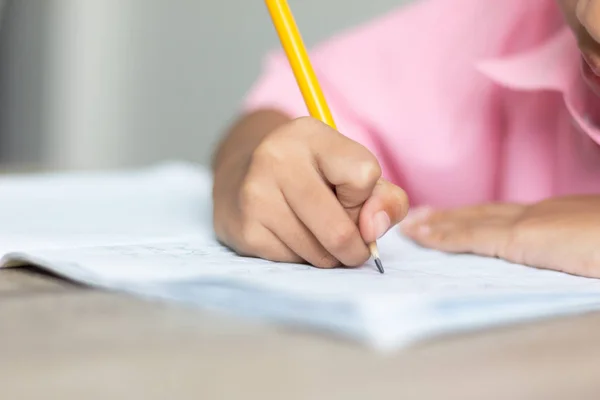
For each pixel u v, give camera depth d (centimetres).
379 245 51
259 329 27
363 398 20
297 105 77
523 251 44
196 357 24
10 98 183
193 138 152
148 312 30
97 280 34
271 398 20
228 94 145
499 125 73
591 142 63
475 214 56
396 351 24
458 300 28
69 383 21
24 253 39
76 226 54
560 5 44
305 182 39
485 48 74
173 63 154
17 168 126
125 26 163
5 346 25
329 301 27
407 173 76
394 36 78
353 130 75
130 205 69
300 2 129
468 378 22
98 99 169
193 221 58
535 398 21
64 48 173
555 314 30
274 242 40
